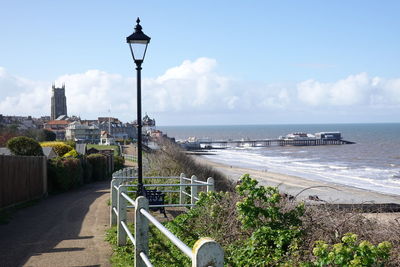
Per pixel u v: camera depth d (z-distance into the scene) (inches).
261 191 251.1
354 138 7012.8
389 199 1164.5
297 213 249.6
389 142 5812.0
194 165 986.1
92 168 1214.3
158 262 263.6
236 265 236.7
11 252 308.3
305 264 201.5
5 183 532.4
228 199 320.8
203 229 311.6
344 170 2326.5
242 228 253.1
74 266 269.4
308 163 2906.0
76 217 471.8
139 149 384.2
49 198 712.4
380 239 231.5
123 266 261.9
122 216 313.6
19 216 484.4
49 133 4008.4
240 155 4013.3
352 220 252.2
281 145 6097.4
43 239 352.2
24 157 614.9
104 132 5590.6
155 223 169.5
